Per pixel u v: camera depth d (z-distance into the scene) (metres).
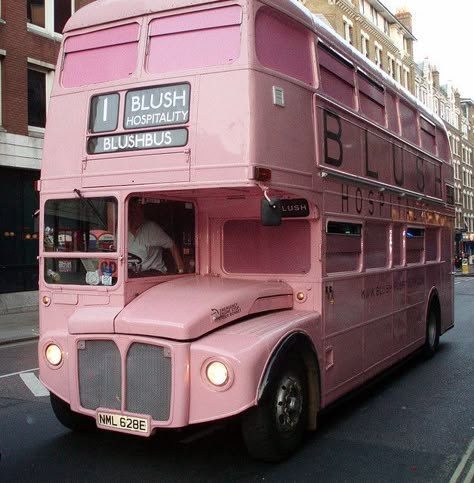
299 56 5.57
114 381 4.70
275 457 4.82
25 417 6.34
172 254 5.69
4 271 17.12
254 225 5.91
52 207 5.53
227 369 4.32
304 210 5.61
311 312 5.59
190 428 5.80
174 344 4.42
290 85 5.23
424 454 5.13
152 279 5.36
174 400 4.42
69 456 5.07
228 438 5.55
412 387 7.72
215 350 4.37
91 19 5.59
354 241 6.63
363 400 7.05
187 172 4.86
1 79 17.30
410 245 8.95
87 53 5.58
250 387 4.35
